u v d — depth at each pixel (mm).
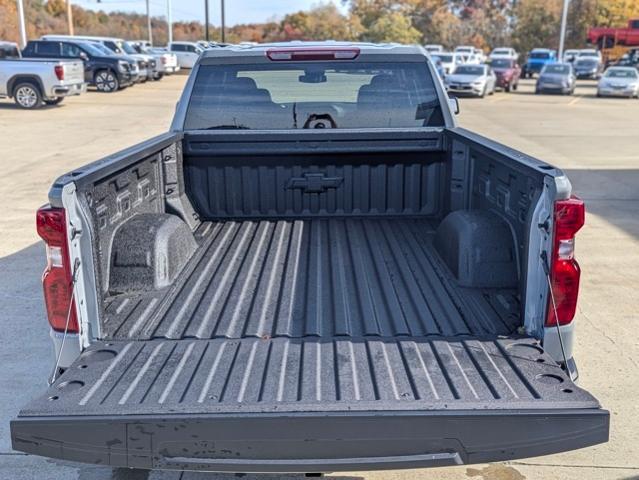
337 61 4395
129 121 18328
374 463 2254
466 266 3338
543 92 32875
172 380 2465
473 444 2234
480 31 94188
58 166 11734
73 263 2611
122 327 2910
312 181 4484
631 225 7984
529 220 2746
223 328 2932
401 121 4500
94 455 2242
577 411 2227
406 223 4461
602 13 80562
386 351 2699
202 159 4406
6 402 3922
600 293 5719
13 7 68062
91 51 27250
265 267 3668
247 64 4391
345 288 3375
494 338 2797
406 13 95188
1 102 22406
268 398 2328
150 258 3254
